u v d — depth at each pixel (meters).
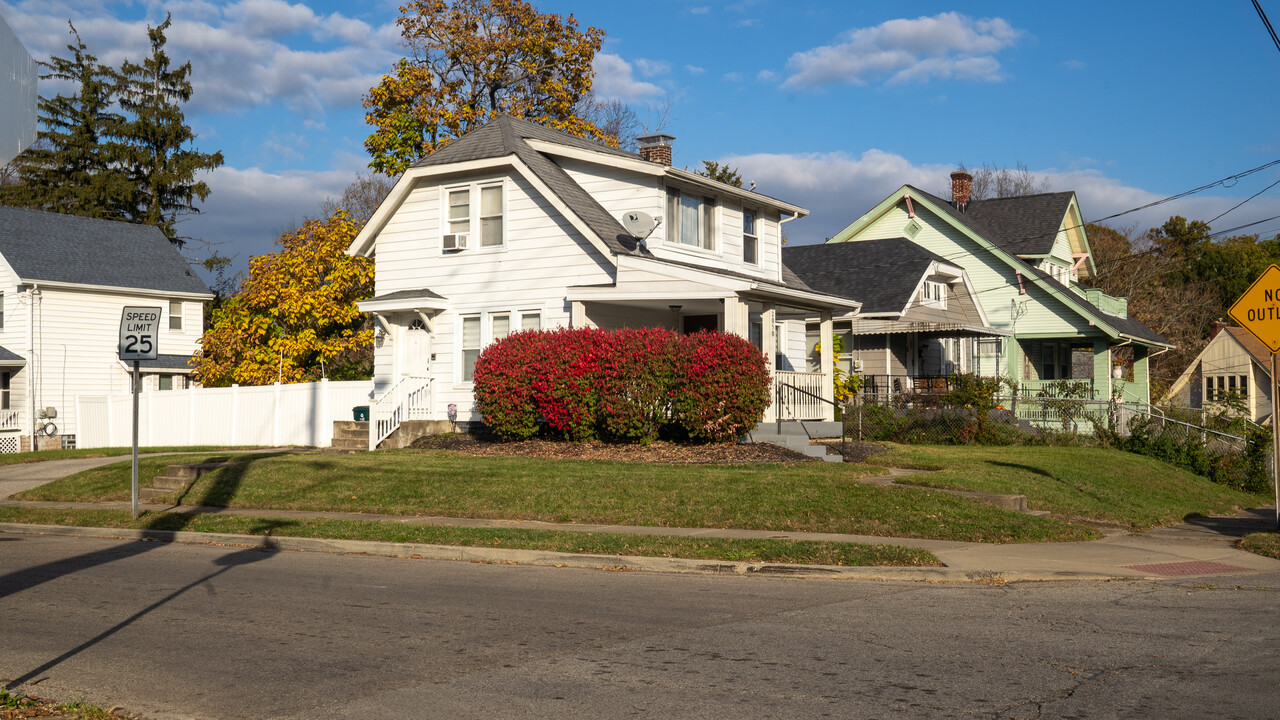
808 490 15.29
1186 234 69.50
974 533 13.44
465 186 24.77
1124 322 40.03
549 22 40.91
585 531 13.31
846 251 35.22
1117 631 8.26
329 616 9.03
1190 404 47.59
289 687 6.79
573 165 24.86
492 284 24.20
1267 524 16.95
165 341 40.88
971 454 21.94
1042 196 41.56
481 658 7.46
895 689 6.55
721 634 8.19
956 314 35.44
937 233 39.50
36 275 36.78
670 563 11.68
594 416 20.11
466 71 40.56
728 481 16.00
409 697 6.50
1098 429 26.84
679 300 21.64
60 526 15.70
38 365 36.94
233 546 13.98
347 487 17.17
